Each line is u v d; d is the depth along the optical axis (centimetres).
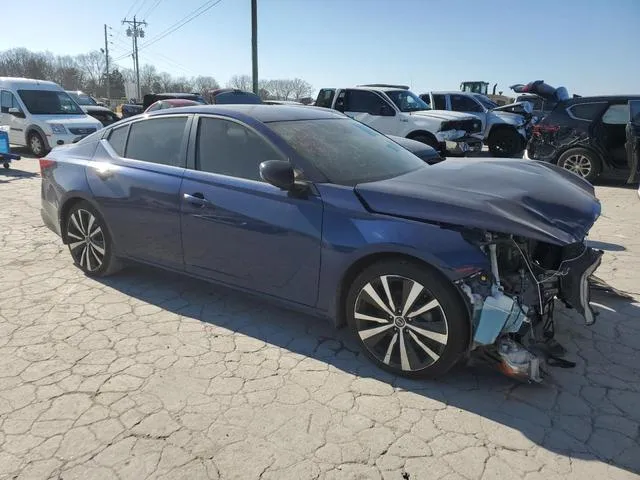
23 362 329
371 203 309
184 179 386
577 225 286
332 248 316
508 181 329
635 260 527
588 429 268
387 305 307
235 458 246
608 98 944
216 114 388
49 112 1441
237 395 295
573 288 304
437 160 460
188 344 353
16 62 8450
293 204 332
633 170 825
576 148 976
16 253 541
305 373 319
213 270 382
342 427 268
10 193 859
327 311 333
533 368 286
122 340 358
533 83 1288
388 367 315
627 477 236
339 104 1263
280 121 377
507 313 275
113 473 237
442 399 293
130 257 435
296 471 238
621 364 329
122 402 288
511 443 257
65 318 391
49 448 252
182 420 273
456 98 1527
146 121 431
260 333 371
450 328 286
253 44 2280
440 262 279
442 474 237
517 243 299
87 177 448
